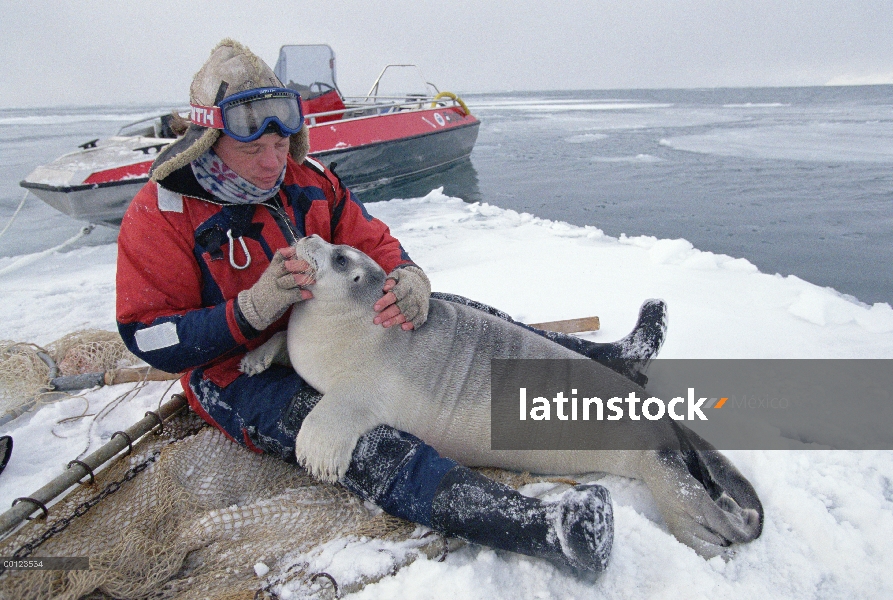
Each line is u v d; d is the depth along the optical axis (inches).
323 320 79.3
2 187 340.2
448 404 80.6
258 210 82.5
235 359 84.0
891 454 88.1
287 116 77.1
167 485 78.7
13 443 96.2
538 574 66.6
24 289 172.2
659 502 75.5
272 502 77.5
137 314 76.1
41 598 61.3
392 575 66.2
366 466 72.5
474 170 380.8
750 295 149.3
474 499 67.0
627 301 145.6
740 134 546.3
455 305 88.4
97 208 219.1
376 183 329.7
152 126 270.7
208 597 62.2
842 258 186.4
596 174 354.3
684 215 246.7
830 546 70.3
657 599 63.9
